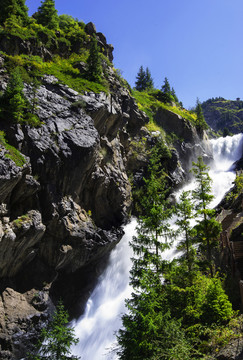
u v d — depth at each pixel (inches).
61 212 1201.4
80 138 1290.6
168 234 921.5
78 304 1286.9
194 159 2527.1
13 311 1042.1
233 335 679.1
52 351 715.4
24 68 1450.5
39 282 1166.3
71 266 1296.8
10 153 1041.5
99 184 1430.9
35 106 1284.4
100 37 2283.5
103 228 1465.3
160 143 2096.5
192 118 2955.2
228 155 3149.6
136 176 1942.7
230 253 1059.3
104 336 1171.3
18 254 1087.0
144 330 603.8
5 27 1579.7
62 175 1224.8
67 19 2206.0
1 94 1221.7
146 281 695.7
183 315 758.5
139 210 1793.8
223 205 1738.4
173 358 577.3
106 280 1465.3
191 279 823.1
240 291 863.7
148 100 2763.3
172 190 2059.5
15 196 1078.4
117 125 1670.8
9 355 975.0
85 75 1685.5
